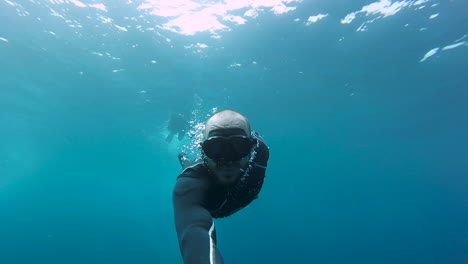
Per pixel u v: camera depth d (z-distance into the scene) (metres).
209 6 11.99
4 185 57.91
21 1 11.71
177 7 12.01
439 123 27.78
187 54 14.94
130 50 14.64
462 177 62.19
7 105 21.56
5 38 13.97
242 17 12.55
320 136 29.69
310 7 12.12
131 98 20.08
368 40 14.27
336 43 14.38
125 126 25.66
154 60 15.46
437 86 19.61
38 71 16.89
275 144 31.81
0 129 26.59
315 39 14.02
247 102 20.92
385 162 45.09
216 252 1.27
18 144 31.50
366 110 23.33
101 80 17.66
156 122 24.41
